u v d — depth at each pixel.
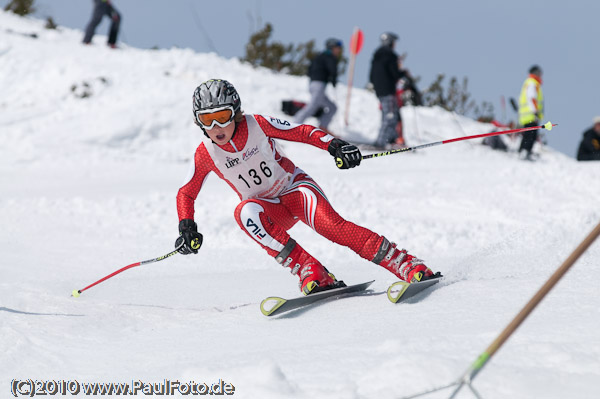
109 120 48.06
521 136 48.47
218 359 9.23
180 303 14.40
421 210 26.56
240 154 12.40
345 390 7.08
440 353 7.95
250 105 52.88
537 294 6.13
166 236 23.94
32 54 56.78
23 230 24.77
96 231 24.70
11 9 72.06
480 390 6.72
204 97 11.73
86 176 38.88
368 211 25.70
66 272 18.27
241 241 22.52
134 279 17.06
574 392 6.50
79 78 53.31
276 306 11.77
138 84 53.12
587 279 11.48
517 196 28.28
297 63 70.38
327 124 49.34
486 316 9.81
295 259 12.98
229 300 14.48
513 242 18.75
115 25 62.56
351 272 17.12
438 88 68.12
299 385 7.54
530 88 47.06
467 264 14.85
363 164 42.84
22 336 11.58
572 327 8.57
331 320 11.17
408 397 6.71
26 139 45.41
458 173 35.19
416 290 11.87
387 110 47.72
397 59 47.34
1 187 34.78
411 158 46.41
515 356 7.59
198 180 13.12
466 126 62.31
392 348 8.41
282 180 12.97
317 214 12.73
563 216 24.30
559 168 33.56
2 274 17.64
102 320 12.85
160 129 48.09
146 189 32.66
